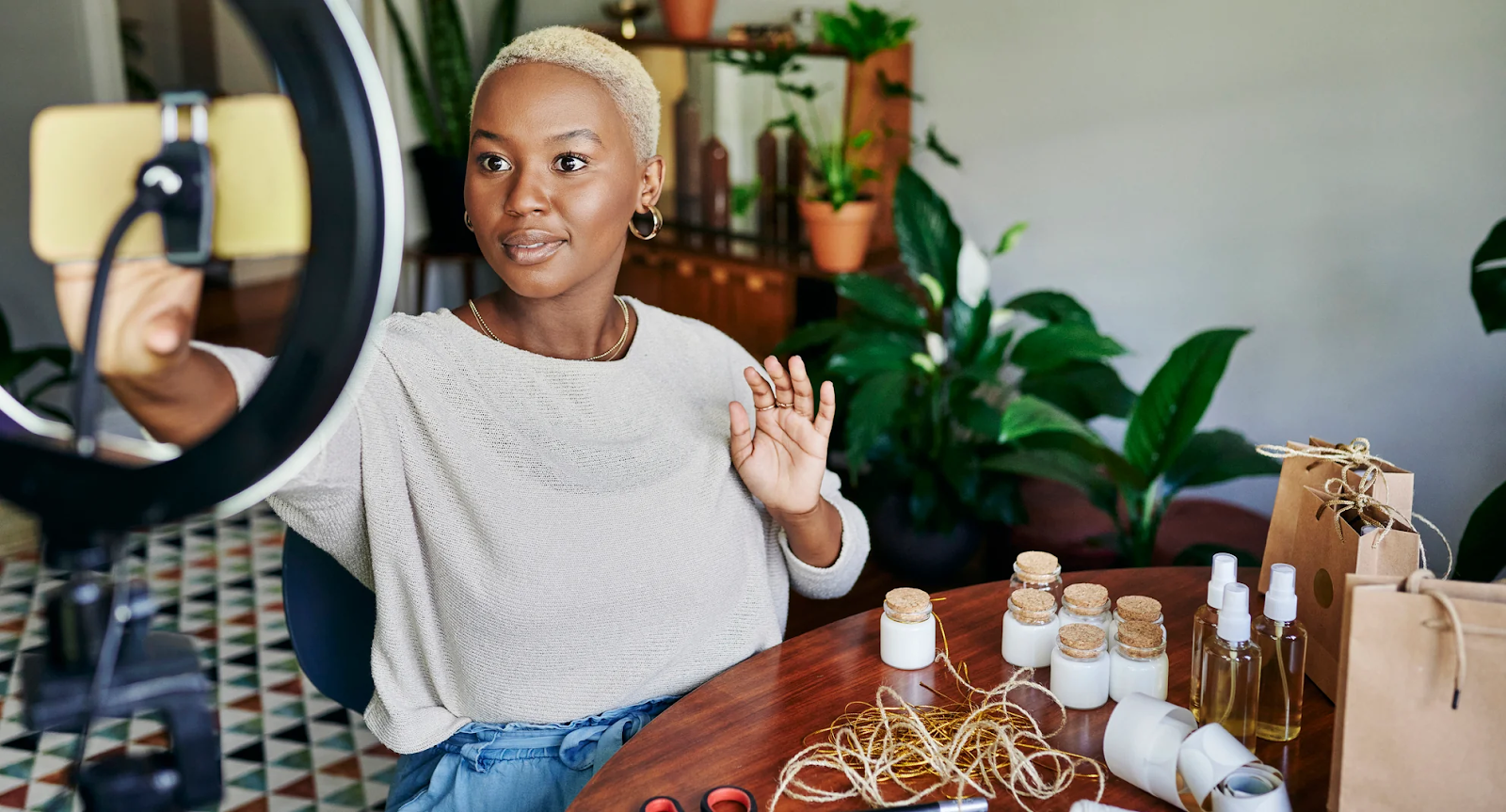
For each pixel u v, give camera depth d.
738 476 1.28
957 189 3.25
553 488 1.16
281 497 1.09
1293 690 1.01
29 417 0.42
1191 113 2.80
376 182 0.39
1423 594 0.81
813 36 3.37
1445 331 2.54
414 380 1.13
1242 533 2.51
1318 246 2.68
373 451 1.12
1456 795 0.82
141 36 4.32
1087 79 2.95
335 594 1.28
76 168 0.40
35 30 3.67
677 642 1.22
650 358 1.28
